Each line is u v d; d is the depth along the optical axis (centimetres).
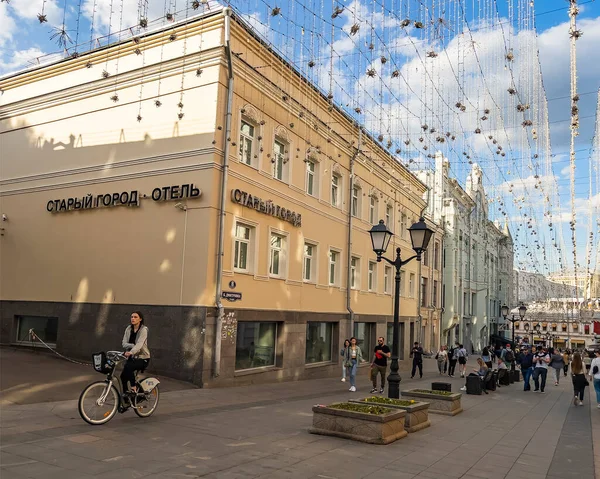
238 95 1630
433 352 3925
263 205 1722
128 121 1697
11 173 1953
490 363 2372
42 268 1819
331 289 2231
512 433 1058
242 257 1680
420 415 1030
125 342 920
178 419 965
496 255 6588
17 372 1335
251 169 1691
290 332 1892
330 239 2236
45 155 1875
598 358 1584
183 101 1597
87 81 1794
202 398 1272
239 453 738
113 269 1658
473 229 5394
